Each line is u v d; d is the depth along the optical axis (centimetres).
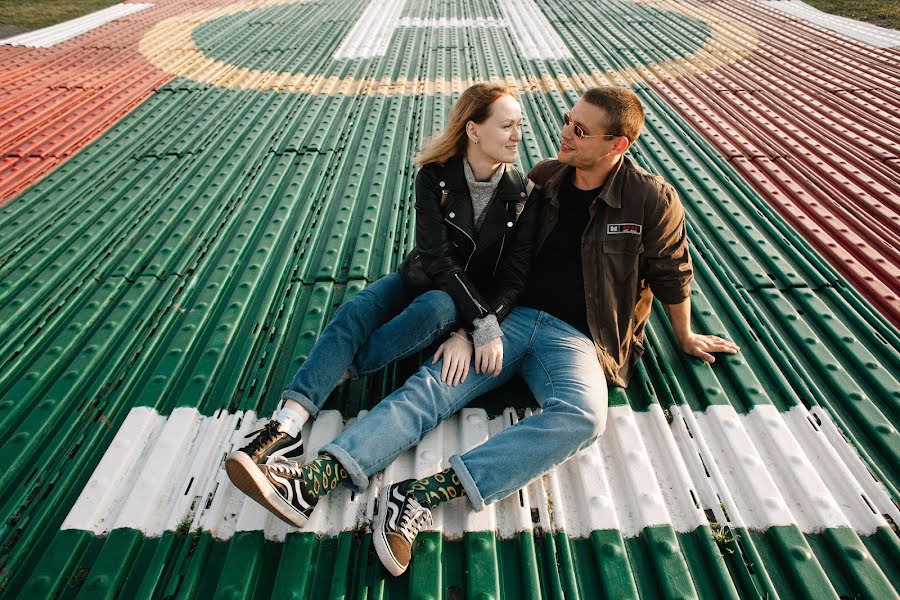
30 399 214
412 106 486
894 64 555
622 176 187
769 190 349
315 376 180
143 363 229
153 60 597
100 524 169
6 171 381
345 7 820
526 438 165
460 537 167
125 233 316
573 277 198
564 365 184
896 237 297
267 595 154
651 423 198
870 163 372
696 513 169
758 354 227
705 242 300
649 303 212
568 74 557
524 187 196
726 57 591
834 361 223
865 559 157
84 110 475
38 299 267
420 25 729
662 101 493
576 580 156
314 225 323
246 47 643
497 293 195
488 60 597
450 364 185
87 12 930
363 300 196
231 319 247
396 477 179
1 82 523
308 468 160
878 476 180
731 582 153
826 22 712
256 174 379
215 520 168
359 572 158
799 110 463
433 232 195
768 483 176
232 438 192
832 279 272
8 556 161
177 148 414
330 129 446
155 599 150
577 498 176
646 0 835
